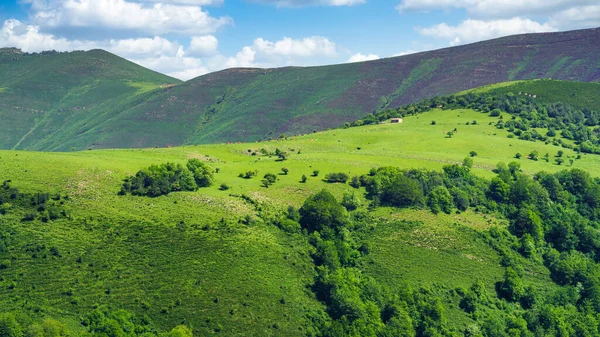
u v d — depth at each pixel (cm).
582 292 12681
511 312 11625
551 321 11375
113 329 8400
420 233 13338
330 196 13475
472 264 12650
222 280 10169
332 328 9600
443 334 10419
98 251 10331
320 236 12456
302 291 10569
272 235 12050
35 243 10188
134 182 12975
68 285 9388
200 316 9319
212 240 11262
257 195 13800
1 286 9106
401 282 11556
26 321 8350
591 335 11481
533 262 13338
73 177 12719
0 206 11038
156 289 9706
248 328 9300
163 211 12075
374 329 9919
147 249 10650
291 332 9481
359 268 11912
